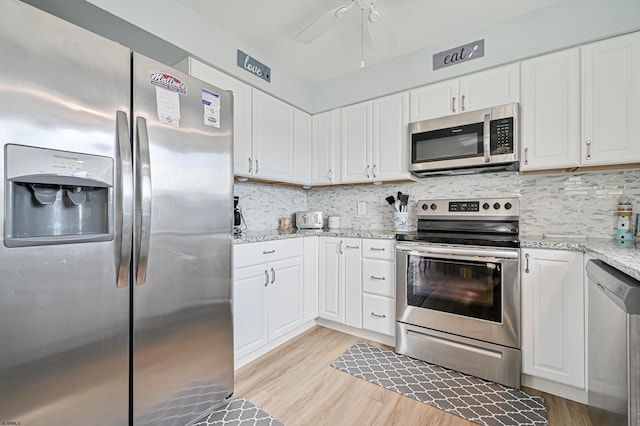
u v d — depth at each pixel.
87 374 1.04
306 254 2.46
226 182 1.54
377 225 2.84
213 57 1.97
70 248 1.00
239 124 2.17
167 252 1.27
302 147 2.83
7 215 0.88
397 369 1.90
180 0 1.75
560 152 1.79
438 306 1.95
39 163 0.93
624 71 1.62
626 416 0.95
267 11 1.87
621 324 0.99
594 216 1.91
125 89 1.14
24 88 0.91
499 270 1.74
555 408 1.51
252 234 2.32
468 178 2.37
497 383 1.74
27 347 0.92
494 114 1.97
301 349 2.18
